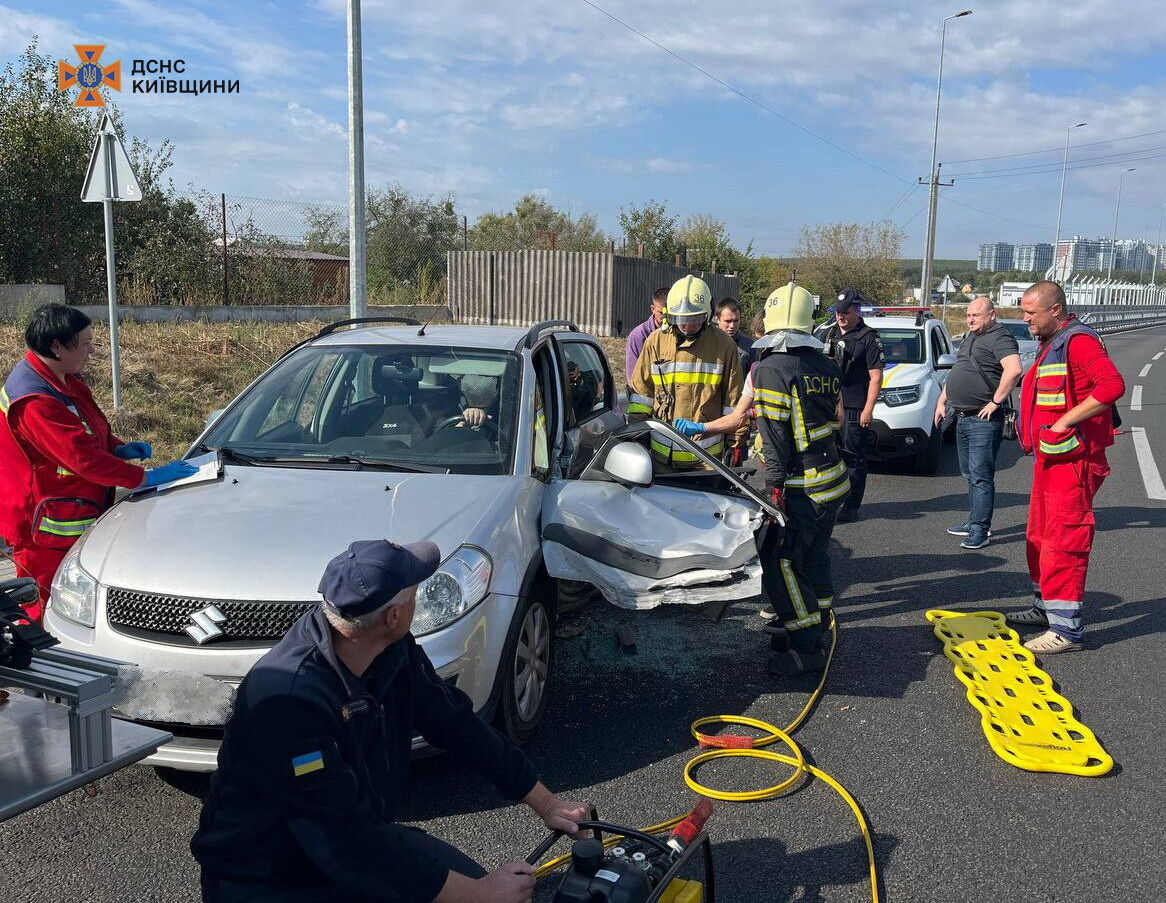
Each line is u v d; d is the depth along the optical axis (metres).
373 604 1.91
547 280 18.62
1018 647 5.14
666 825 3.33
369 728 1.99
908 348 10.98
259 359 11.34
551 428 5.00
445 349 4.95
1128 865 3.21
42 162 12.98
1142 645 5.29
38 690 1.97
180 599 3.29
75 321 3.95
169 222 14.83
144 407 9.10
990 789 3.72
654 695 4.57
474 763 2.39
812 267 42.19
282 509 3.75
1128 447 12.35
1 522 4.03
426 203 22.75
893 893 3.03
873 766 3.90
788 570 4.66
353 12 8.98
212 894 1.97
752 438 7.10
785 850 3.27
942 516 8.48
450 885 2.01
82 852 3.19
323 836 1.89
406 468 4.23
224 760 1.94
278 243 15.53
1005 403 7.21
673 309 5.45
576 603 4.82
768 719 4.33
